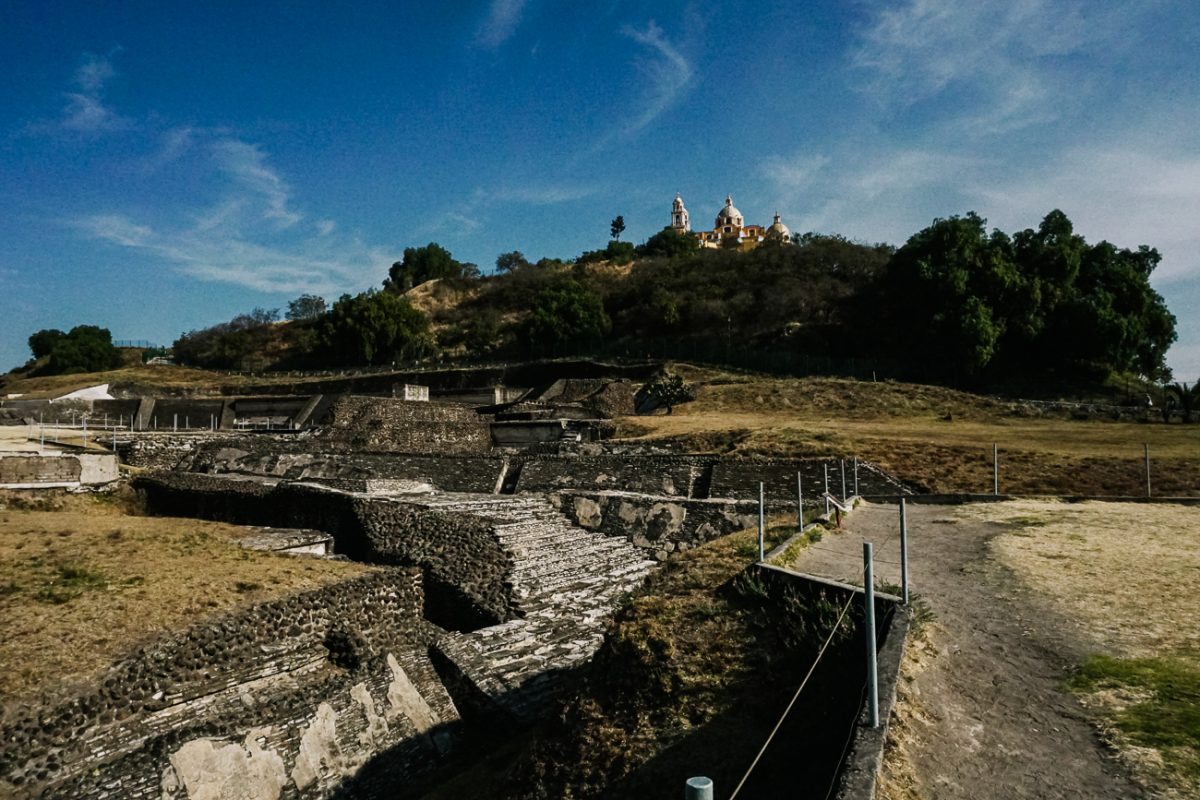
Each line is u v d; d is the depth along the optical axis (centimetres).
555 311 6956
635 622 855
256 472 2862
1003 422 3253
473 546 1734
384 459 2759
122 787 867
